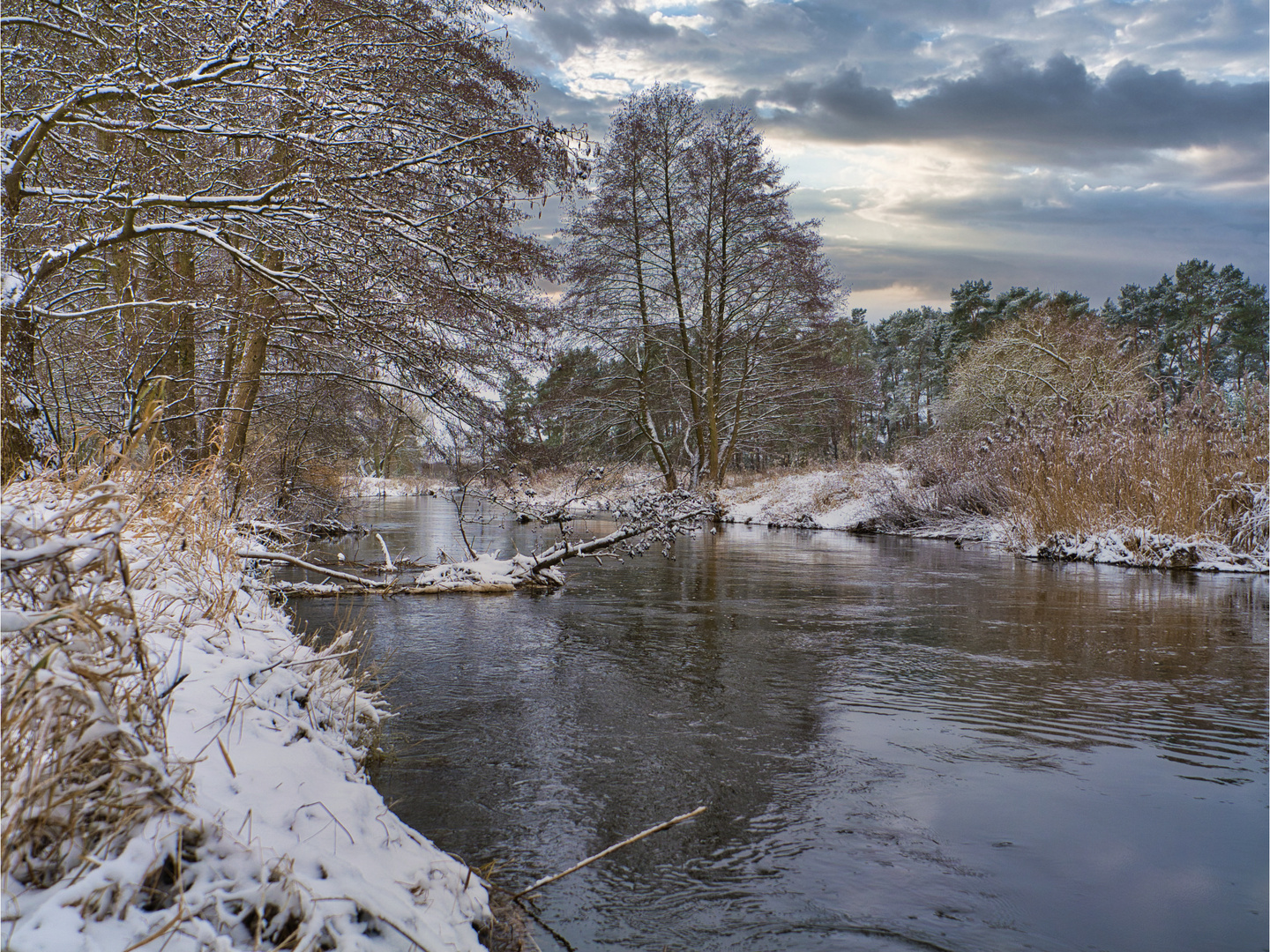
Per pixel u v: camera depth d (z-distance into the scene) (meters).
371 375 13.16
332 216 9.64
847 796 3.81
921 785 3.94
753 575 12.44
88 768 1.90
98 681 1.93
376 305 10.52
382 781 3.93
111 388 9.02
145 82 8.18
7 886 1.68
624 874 3.03
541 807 3.64
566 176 11.71
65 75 8.74
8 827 1.68
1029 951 2.55
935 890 2.94
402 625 7.93
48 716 1.86
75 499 2.51
